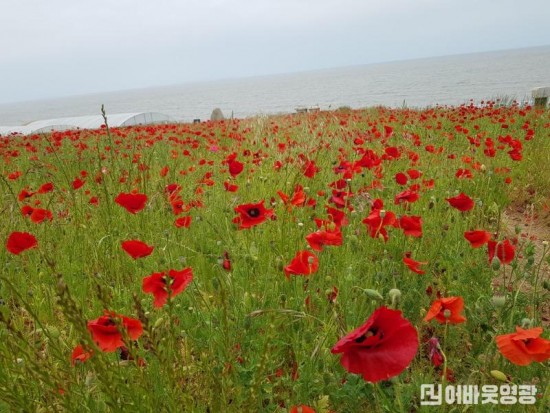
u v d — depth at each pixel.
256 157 7.02
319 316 2.58
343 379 2.27
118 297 2.95
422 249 3.55
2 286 3.33
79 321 1.42
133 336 1.69
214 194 5.41
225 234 3.97
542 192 6.22
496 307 2.09
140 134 11.76
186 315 2.68
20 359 2.16
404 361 1.17
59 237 4.17
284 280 2.89
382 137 8.44
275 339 2.37
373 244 3.34
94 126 38.97
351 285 2.66
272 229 3.73
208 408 2.02
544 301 2.98
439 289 3.01
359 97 140.75
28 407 1.62
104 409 1.96
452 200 2.96
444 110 14.69
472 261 3.36
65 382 1.90
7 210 4.57
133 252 2.26
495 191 5.88
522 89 96.50
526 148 8.15
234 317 2.53
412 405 2.11
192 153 9.12
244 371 2.11
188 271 1.93
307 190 3.86
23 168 8.70
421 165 6.42
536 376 2.18
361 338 1.26
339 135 8.84
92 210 4.67
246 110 147.38
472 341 2.54
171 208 4.16
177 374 1.84
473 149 7.65
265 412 2.09
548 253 4.32
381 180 5.21
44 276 3.35
